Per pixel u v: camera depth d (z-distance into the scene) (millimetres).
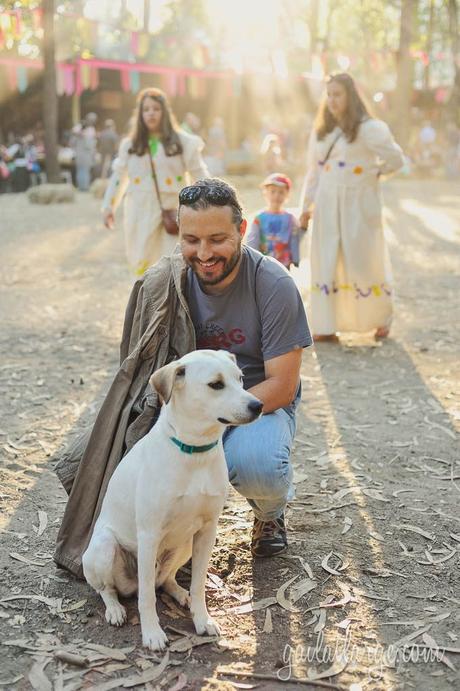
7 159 22594
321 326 6961
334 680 2652
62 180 21672
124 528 2893
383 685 2629
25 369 6164
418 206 18422
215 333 3191
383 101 28422
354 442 4805
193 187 2875
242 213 2959
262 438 3066
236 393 2631
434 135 27875
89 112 26625
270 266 3102
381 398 5594
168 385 2631
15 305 8484
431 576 3324
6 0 17234
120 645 2809
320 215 6816
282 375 3107
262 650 2799
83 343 6957
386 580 3285
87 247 12531
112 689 2586
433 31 32156
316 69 24859
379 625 2969
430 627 2959
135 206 6684
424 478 4324
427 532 3707
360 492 4117
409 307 8453
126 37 24094
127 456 2932
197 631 2871
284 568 3354
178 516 2740
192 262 2957
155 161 6609
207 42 33000
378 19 31656
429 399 5578
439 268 10766
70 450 3291
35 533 3633
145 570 2760
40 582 3211
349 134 6574
